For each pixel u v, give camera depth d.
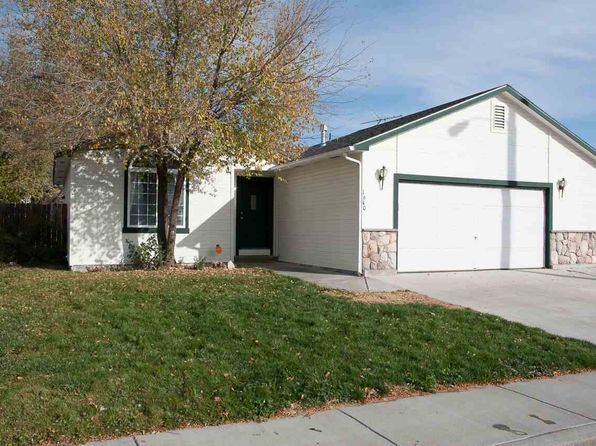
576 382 6.71
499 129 15.84
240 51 12.26
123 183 15.03
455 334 8.04
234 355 6.57
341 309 8.99
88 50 11.58
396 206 14.32
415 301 10.33
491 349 7.50
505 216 16.09
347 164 14.46
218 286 10.59
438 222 15.02
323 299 9.76
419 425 5.24
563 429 5.24
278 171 17.77
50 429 4.68
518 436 5.05
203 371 6.00
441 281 13.21
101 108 11.19
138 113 11.16
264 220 18.33
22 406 5.00
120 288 10.10
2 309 8.28
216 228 16.22
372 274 13.88
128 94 11.16
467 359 7.10
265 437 4.84
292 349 6.88
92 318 7.81
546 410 5.74
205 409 5.25
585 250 17.25
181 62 11.95
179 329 7.46
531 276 14.60
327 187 15.39
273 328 7.70
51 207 17.00
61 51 11.71
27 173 21.06
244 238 17.98
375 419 5.35
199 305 8.70
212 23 11.97
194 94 11.80
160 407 5.20
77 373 5.76
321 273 14.35
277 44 12.61
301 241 16.75
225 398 5.46
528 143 16.33
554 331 8.75
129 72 11.31
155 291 9.79
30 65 12.87
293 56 12.91
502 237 16.03
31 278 11.68
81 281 11.05
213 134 11.87
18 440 4.52
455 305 10.24
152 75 11.45
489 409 5.72
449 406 5.77
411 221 14.65
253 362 6.38
